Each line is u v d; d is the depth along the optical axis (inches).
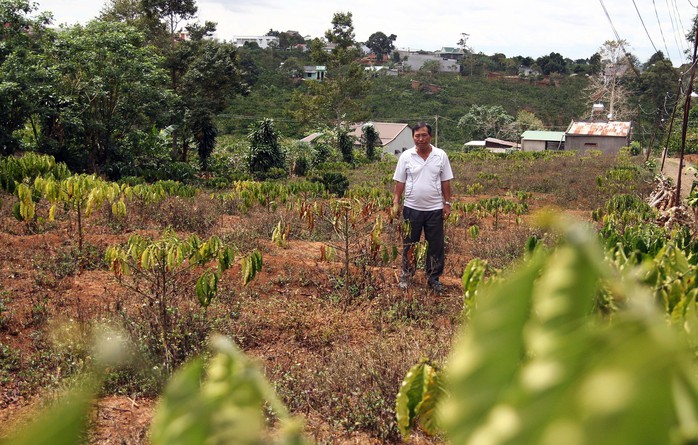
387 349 203.5
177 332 205.6
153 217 444.5
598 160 1533.0
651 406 13.5
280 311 247.9
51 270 284.2
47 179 313.9
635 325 14.7
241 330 225.6
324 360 207.8
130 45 1012.5
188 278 280.2
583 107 3316.9
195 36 1475.1
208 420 22.3
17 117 908.6
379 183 1059.9
